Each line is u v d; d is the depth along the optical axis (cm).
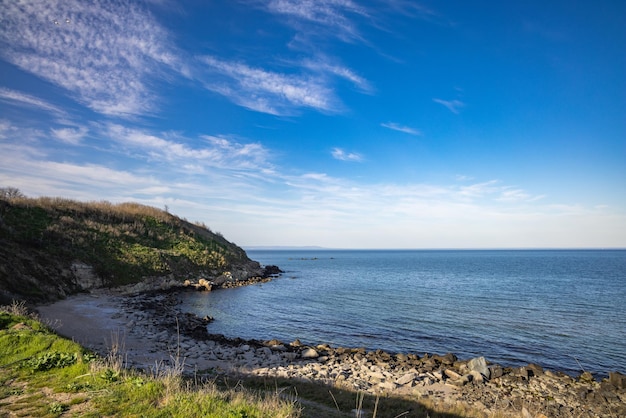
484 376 1866
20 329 1336
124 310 3109
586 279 7262
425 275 8350
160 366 1596
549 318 3447
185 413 722
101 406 749
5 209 4144
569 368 2141
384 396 1461
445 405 1387
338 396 1357
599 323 3241
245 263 7600
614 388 1756
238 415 714
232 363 1942
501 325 3166
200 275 5534
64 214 4916
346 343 2653
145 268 4700
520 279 7306
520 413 1426
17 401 775
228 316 3431
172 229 6488
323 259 19162
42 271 3375
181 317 3148
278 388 1390
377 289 5559
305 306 4016
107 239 4806
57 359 1047
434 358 2173
